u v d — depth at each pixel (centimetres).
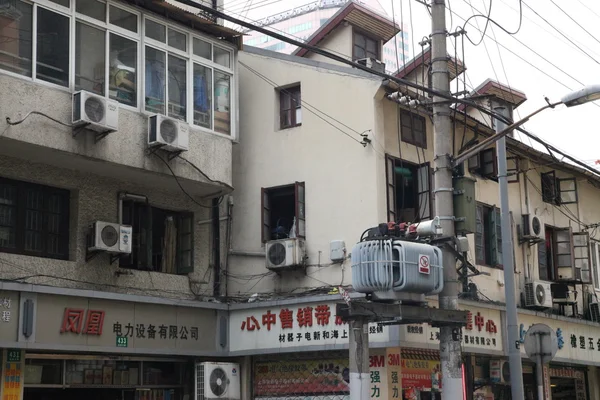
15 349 1309
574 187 2236
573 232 2228
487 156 1936
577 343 2061
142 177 1501
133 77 1462
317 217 1661
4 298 1273
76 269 1417
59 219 1441
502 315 1809
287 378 1620
